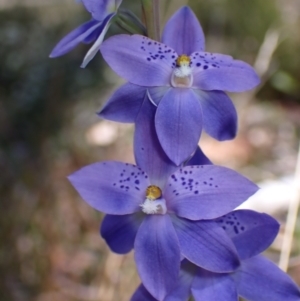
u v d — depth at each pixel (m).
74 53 0.45
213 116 0.16
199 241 0.15
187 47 0.17
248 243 0.16
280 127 0.44
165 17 0.42
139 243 0.15
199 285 0.16
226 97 0.16
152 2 0.17
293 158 0.40
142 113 0.16
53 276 0.32
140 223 0.16
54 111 0.42
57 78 0.44
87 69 0.45
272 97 0.47
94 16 0.17
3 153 0.39
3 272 0.32
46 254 0.33
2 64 0.46
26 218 0.35
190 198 0.15
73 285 0.32
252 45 0.51
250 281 0.17
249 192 0.15
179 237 0.16
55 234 0.34
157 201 0.15
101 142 0.41
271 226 0.16
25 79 0.45
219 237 0.15
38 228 0.34
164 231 0.15
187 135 0.15
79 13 0.50
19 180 0.37
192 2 0.53
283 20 0.50
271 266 0.17
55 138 0.41
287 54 0.48
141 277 0.15
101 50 0.15
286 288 0.16
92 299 0.31
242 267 0.17
